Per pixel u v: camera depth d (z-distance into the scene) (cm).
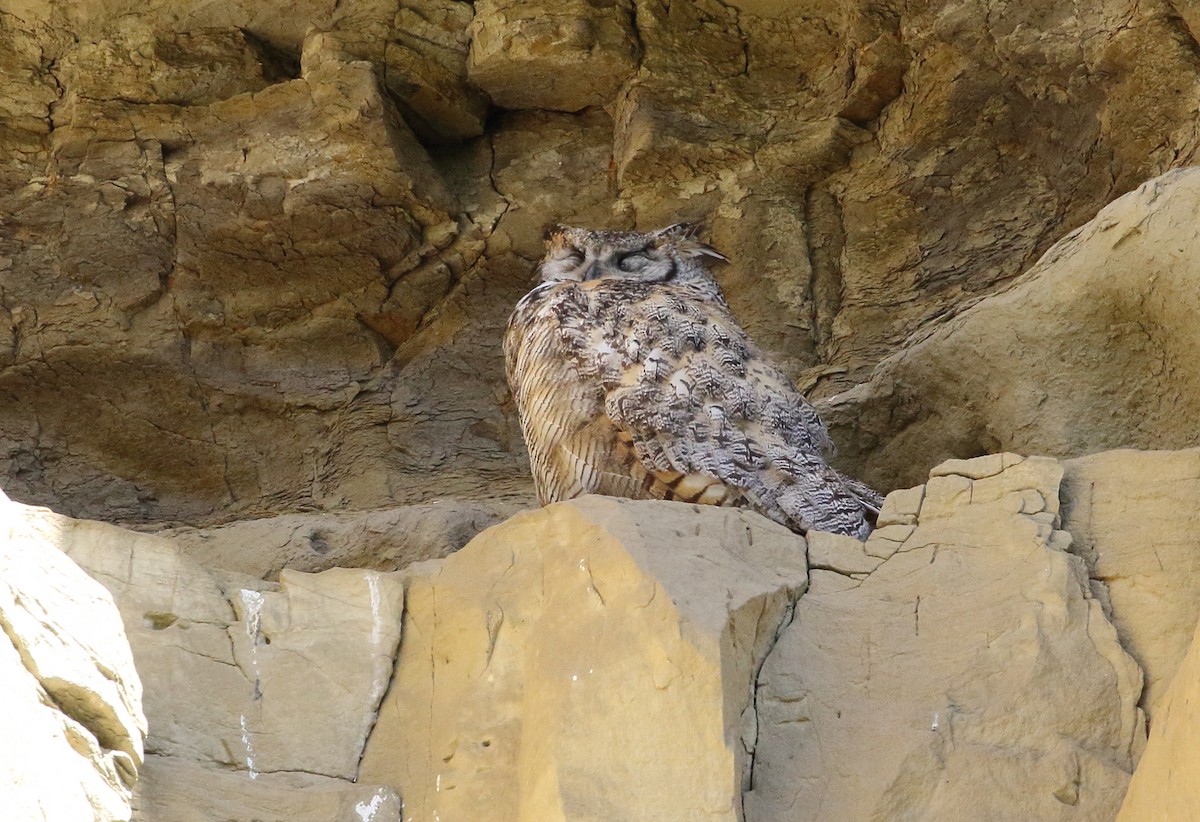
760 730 801
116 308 1421
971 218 1385
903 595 841
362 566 1212
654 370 996
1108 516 852
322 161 1398
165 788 781
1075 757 766
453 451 1431
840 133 1420
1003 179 1376
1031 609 812
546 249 1254
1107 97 1302
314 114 1400
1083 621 807
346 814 800
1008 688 792
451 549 1208
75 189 1420
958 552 851
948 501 873
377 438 1430
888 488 1207
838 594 845
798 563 854
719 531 842
